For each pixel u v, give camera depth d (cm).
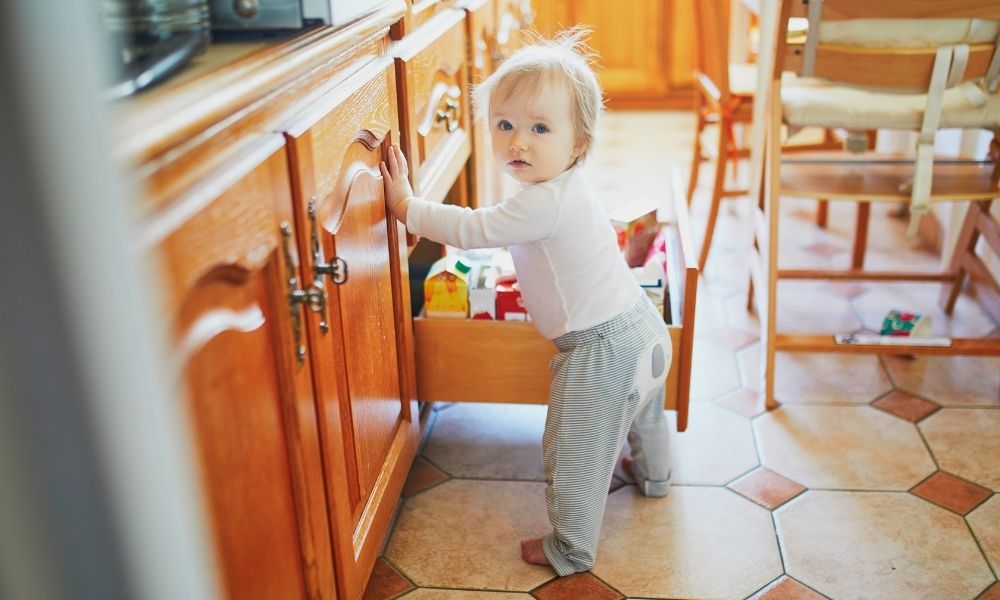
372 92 118
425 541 151
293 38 89
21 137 40
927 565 144
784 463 171
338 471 108
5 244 42
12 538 47
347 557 114
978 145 239
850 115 185
